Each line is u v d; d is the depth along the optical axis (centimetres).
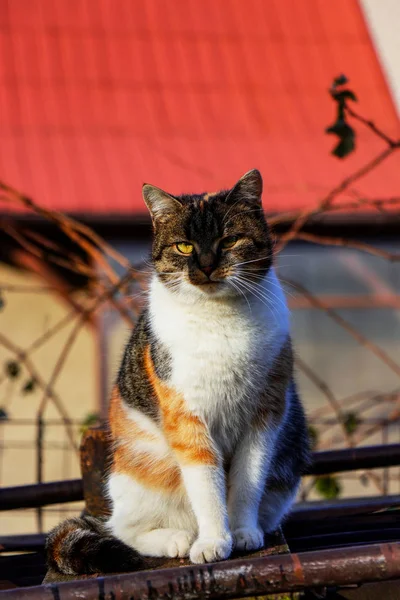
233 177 867
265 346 317
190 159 891
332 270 855
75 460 735
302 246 827
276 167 891
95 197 825
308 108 978
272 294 331
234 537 292
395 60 1062
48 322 792
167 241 339
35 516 661
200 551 278
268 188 818
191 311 316
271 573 219
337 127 416
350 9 1100
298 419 353
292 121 959
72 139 901
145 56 1016
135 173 864
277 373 322
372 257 853
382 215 791
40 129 908
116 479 330
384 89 1010
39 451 515
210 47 1038
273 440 321
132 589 217
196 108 962
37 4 1051
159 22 1059
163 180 859
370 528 324
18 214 746
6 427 749
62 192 827
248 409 320
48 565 286
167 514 324
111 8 1062
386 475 536
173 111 955
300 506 390
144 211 804
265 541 302
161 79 991
